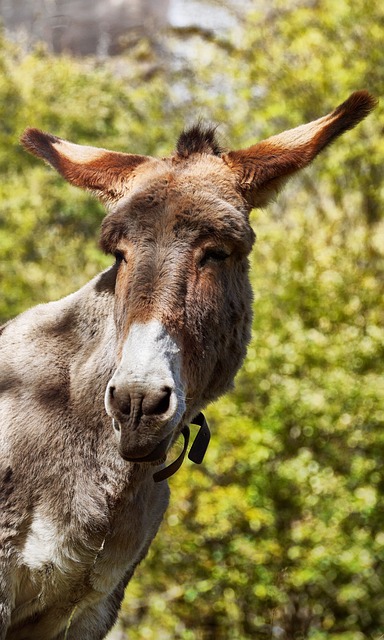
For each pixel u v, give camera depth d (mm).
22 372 15531
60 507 14867
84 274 57656
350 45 51719
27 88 74125
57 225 67188
